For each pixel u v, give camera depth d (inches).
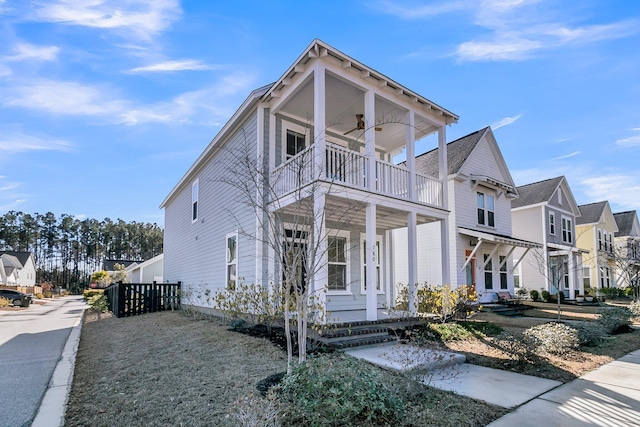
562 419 150.6
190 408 157.6
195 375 203.2
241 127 412.2
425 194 404.2
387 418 144.4
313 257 203.6
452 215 597.9
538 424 145.8
